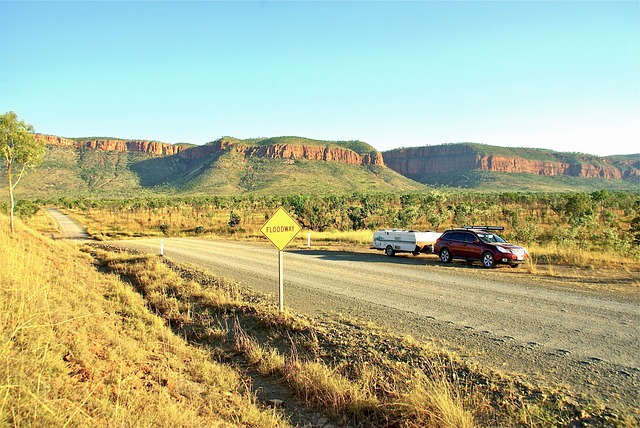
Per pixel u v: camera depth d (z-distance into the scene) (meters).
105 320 7.36
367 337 7.29
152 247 24.98
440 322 8.08
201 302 10.37
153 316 8.85
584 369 5.70
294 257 19.27
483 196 96.62
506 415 4.69
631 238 22.72
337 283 12.41
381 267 15.61
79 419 3.59
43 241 20.03
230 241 30.41
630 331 7.34
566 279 12.52
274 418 4.82
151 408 4.23
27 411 3.45
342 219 46.12
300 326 8.02
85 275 12.77
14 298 5.86
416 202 67.12
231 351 7.45
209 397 5.19
